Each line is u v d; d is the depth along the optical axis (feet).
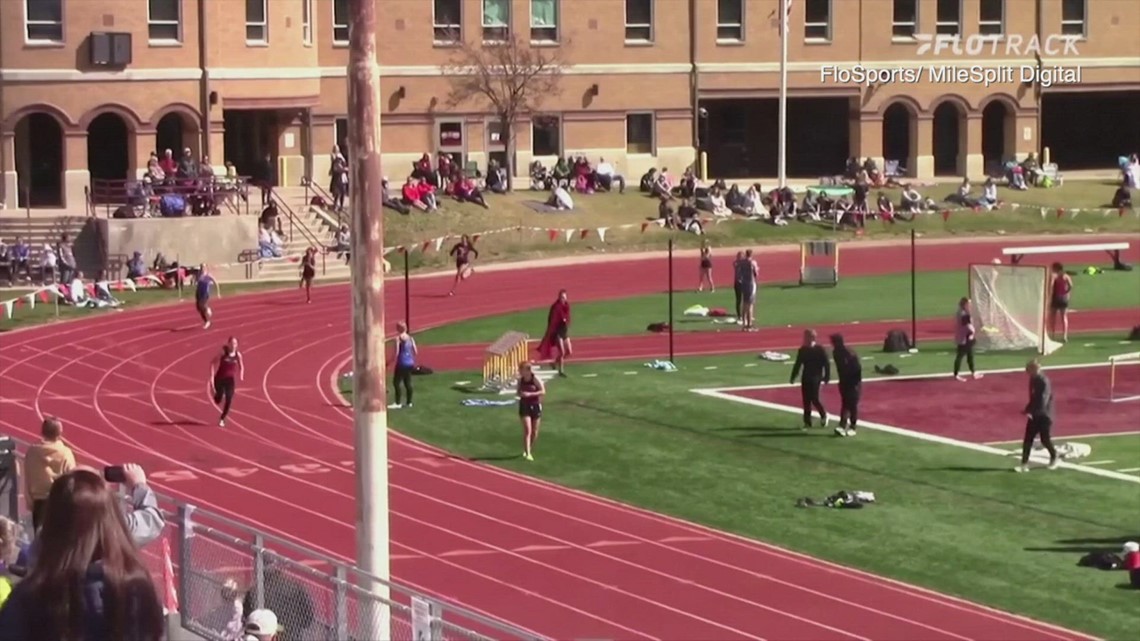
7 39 262.47
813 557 118.11
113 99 268.41
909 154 343.05
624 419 162.20
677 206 301.43
